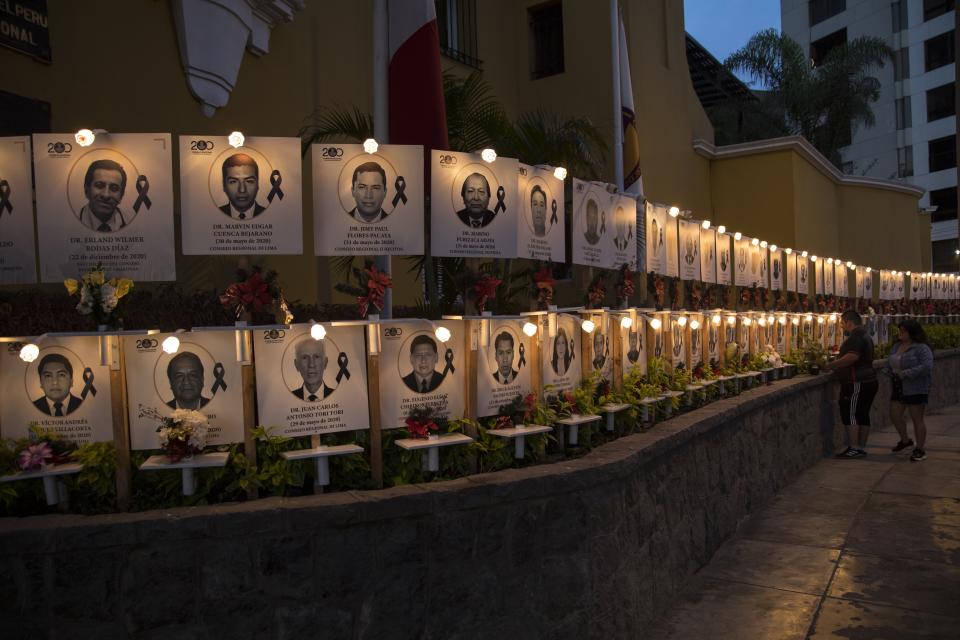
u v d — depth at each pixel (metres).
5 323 4.27
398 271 9.71
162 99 6.76
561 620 3.77
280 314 3.92
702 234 7.41
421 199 4.09
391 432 4.06
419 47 5.94
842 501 7.37
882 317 14.12
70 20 5.93
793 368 9.68
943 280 18.31
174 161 6.84
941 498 7.35
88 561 3.08
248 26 7.57
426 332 4.10
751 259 8.83
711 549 5.77
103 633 3.08
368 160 4.02
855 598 4.84
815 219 16.30
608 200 5.46
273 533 3.20
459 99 7.84
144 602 3.10
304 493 3.77
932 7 39.75
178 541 3.13
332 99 9.04
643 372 5.91
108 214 3.66
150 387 3.62
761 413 7.41
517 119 12.98
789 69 23.78
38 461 3.45
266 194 3.81
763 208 15.01
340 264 8.36
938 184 39.94
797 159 15.03
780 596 4.92
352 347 3.90
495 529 3.61
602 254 5.38
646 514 4.59
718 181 15.51
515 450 4.33
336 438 3.89
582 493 3.91
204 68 7.04
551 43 13.15
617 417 5.20
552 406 4.71
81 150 3.65
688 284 7.21
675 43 14.09
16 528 3.06
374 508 3.32
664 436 4.88
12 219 3.68
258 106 7.92
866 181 18.95
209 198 3.75
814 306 11.41
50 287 5.42
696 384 6.55
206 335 3.67
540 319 4.61
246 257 3.88
